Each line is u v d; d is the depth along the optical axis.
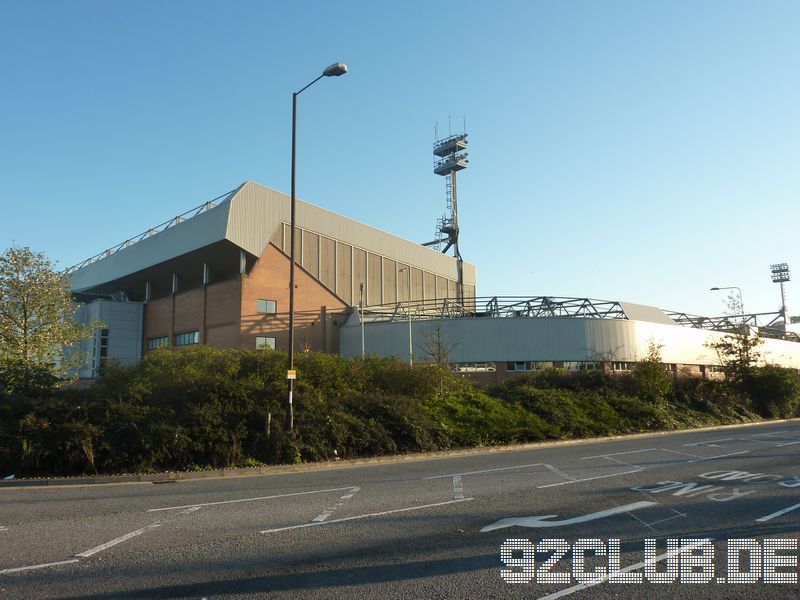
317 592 5.68
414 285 76.81
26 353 24.69
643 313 58.47
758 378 43.25
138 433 15.45
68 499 11.33
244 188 54.75
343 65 18.72
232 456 16.09
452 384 27.23
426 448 19.84
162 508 10.15
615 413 28.50
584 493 10.91
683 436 25.75
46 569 6.52
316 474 15.02
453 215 91.81
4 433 14.59
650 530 8.01
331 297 59.38
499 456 18.66
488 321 53.00
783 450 18.17
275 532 8.16
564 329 52.34
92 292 70.75
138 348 62.34
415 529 8.24
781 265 92.06
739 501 9.89
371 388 24.45
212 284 55.56
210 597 5.59
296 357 22.88
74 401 16.62
